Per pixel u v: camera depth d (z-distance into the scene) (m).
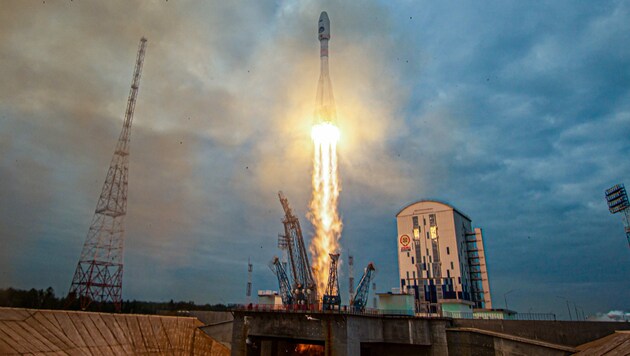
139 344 64.50
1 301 91.62
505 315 87.69
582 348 51.91
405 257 123.62
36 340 48.62
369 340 60.12
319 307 67.69
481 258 125.81
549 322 57.88
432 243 120.88
